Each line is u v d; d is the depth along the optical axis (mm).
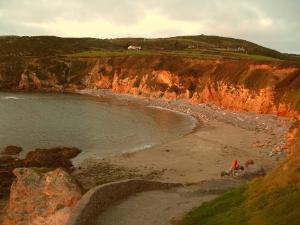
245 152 52438
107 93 132625
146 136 65000
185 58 124750
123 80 135125
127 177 42188
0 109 94312
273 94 83000
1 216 31297
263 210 16656
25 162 46812
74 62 154375
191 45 198500
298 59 160750
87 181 41094
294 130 52719
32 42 181375
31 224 25750
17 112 90625
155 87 121250
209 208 20875
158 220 21062
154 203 24266
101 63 148250
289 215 15062
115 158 50656
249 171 38094
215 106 96750
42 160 47625
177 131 69062
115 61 145625
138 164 47625
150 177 41844
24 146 57500
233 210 18875
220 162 47781
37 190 26641
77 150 54000
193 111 92312
